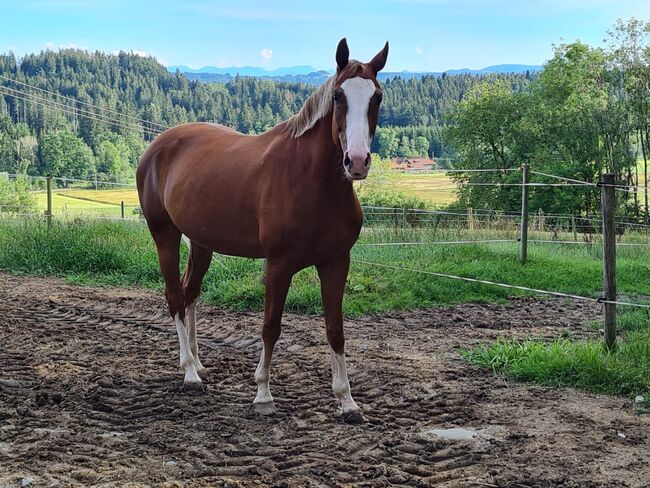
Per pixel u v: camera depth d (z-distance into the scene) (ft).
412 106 313.12
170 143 17.71
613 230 17.74
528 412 14.55
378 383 16.65
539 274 31.89
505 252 36.45
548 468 11.54
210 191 15.35
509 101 130.00
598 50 128.88
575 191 111.04
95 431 13.14
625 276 32.60
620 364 16.65
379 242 39.32
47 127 309.01
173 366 18.24
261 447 12.46
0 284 30.94
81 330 22.36
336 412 14.46
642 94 121.19
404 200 122.42
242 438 12.91
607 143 122.72
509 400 15.39
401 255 34.78
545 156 118.32
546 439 12.91
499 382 16.89
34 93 369.50
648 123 119.65
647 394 15.25
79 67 429.38
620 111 121.80
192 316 17.60
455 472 11.32
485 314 25.77
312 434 13.15
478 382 16.87
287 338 21.39
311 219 13.47
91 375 17.10
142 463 11.61
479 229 46.34
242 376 17.28
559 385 16.37
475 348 20.18
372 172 126.82
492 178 118.01
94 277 33.12
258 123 300.20
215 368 17.90
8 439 12.59
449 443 12.67
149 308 26.05
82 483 10.69
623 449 12.44
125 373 17.43
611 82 127.95
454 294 28.60
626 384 15.80
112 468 11.32
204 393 15.85
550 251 40.91
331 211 13.51
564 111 122.93
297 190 13.53
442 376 17.34
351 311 25.21
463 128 133.18
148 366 18.16
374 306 25.91
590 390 16.07
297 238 13.64
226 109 331.57
